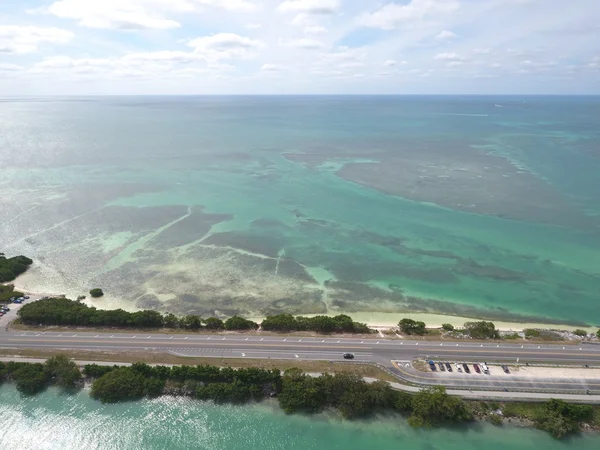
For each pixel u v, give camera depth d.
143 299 115.00
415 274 128.62
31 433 73.06
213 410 77.06
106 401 78.31
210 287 120.75
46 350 90.62
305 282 124.00
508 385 80.44
